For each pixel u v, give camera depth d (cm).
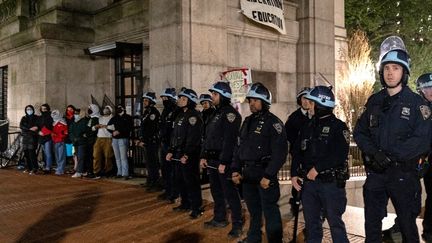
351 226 712
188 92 810
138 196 998
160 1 1216
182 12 1164
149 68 1298
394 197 466
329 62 1524
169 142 942
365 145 479
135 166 1329
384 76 468
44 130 1399
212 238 676
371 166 477
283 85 1450
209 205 900
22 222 793
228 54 1291
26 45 1673
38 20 1741
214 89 707
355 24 2238
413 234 467
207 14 1205
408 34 2408
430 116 458
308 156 512
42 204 935
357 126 497
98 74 1617
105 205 916
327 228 704
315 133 507
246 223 752
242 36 1330
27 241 680
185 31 1166
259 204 603
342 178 493
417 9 2362
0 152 1683
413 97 461
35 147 1417
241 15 1312
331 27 1534
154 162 1050
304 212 518
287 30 1448
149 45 1284
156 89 1235
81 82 1619
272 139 567
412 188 460
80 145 1305
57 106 1571
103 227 750
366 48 1825
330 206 495
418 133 450
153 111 1054
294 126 733
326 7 1518
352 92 1678
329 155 494
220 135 714
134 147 1318
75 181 1230
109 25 1547
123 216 821
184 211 850
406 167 457
